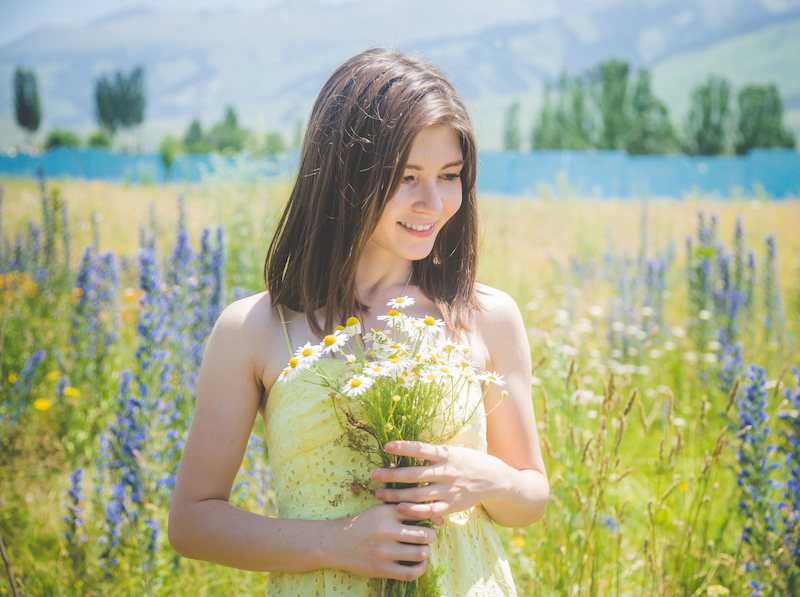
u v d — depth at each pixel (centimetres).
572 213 1466
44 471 320
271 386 135
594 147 4688
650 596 212
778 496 252
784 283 667
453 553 127
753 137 4909
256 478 258
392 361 114
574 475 214
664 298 528
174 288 322
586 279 666
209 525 125
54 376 397
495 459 130
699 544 239
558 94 4975
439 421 128
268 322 138
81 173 3100
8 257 580
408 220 135
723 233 998
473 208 151
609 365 441
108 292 414
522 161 2962
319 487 127
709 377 416
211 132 5194
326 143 140
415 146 131
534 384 324
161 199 1504
